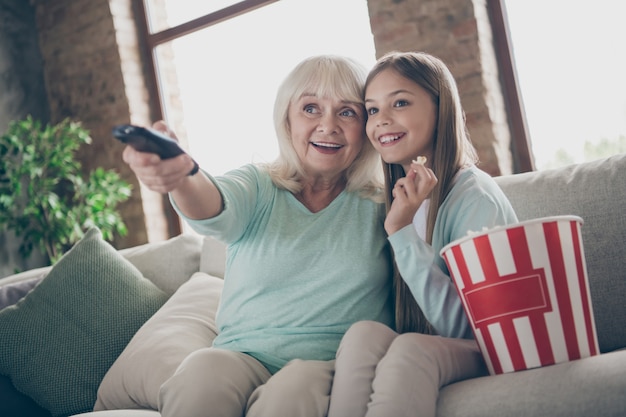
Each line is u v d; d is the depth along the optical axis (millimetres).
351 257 1462
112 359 1903
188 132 4086
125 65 4094
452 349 1149
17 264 4160
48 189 4156
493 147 2924
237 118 3898
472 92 2961
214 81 3975
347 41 3492
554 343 1054
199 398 1175
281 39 3713
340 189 1624
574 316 1062
